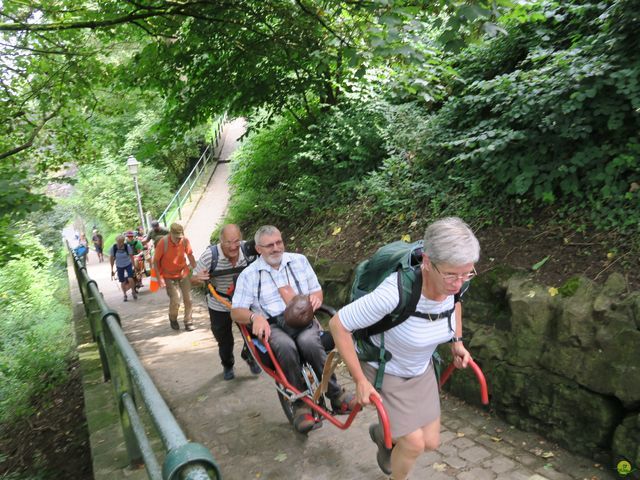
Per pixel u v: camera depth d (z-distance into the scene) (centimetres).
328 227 694
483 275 395
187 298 717
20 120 815
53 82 792
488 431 348
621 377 282
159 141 848
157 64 739
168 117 820
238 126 2636
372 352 229
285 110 927
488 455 318
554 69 431
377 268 226
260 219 934
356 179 708
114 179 2202
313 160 772
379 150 699
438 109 686
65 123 886
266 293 354
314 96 884
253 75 795
